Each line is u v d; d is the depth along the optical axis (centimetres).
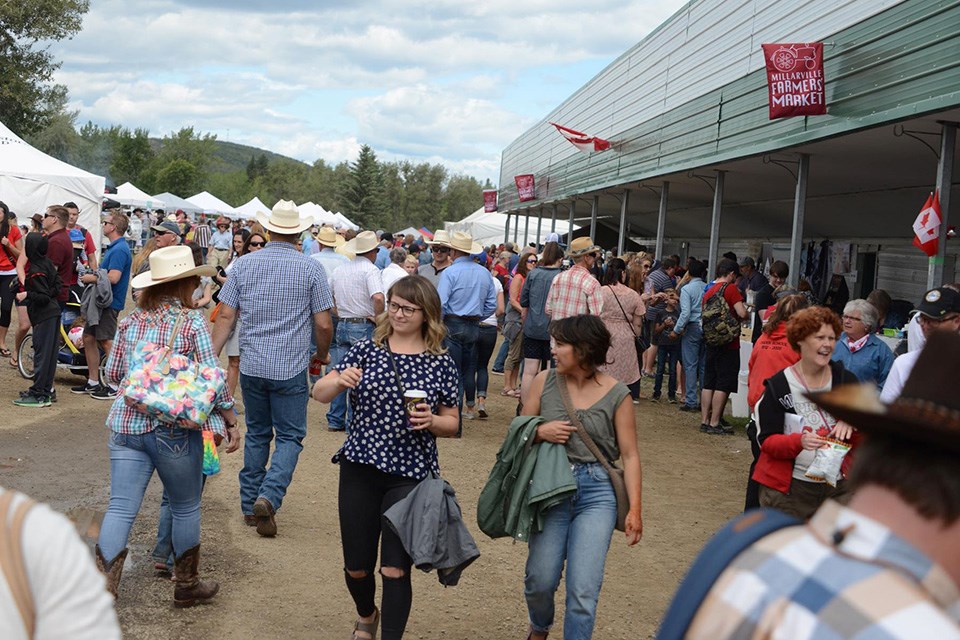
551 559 429
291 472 655
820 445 461
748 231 2542
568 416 435
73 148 10481
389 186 14438
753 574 143
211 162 13238
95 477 756
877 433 144
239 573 577
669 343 1388
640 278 1149
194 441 483
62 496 698
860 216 1841
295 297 639
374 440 444
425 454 452
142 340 479
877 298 772
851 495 149
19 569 153
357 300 966
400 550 429
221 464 851
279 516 703
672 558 671
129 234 3250
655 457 998
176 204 4766
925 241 928
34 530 156
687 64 1719
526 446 431
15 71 4550
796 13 1241
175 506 495
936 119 924
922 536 138
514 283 1322
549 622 443
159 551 557
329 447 934
